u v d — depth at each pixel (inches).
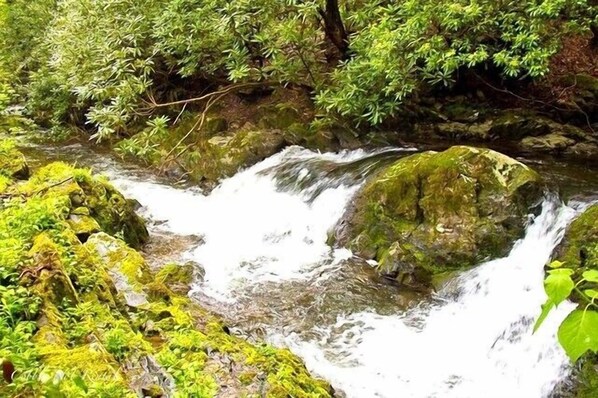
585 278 54.6
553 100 365.7
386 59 318.0
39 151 476.4
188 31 388.8
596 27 380.8
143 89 373.7
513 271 238.4
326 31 389.1
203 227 329.4
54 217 222.7
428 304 241.1
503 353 210.5
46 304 163.2
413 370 203.6
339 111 359.6
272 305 240.5
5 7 587.2
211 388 153.1
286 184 349.1
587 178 300.8
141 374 152.4
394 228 271.3
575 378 185.8
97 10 426.9
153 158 427.5
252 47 397.4
